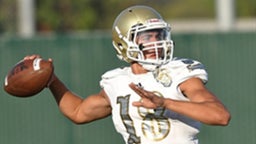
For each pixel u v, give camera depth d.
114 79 15.67
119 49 15.65
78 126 32.91
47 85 16.72
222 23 41.97
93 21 65.12
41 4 63.00
